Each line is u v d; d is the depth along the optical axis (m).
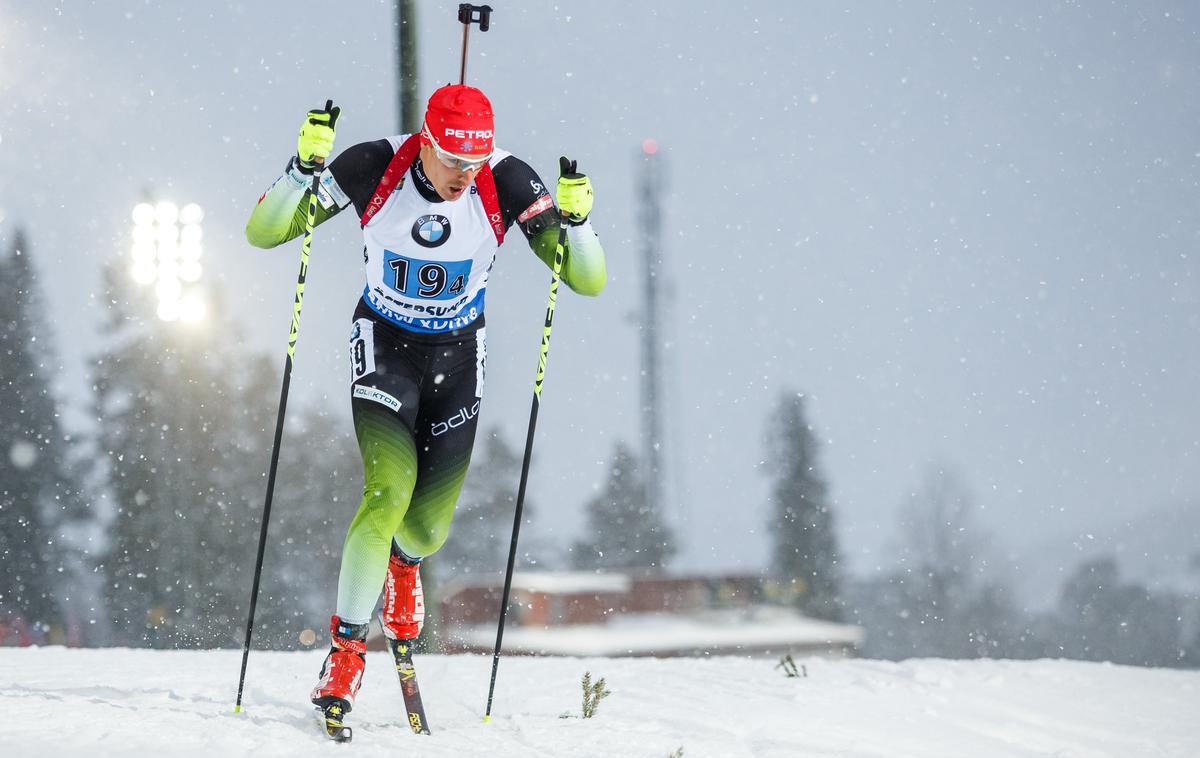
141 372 120.06
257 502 117.44
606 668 21.98
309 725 13.09
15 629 109.94
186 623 110.44
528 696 18.05
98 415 118.69
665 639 71.38
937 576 152.12
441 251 14.06
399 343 14.37
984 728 17.41
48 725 11.64
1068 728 17.98
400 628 14.31
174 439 117.19
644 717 16.19
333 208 13.93
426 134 13.45
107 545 113.88
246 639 13.70
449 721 14.86
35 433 116.25
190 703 14.46
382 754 11.60
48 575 112.62
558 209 14.87
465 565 153.00
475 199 14.20
